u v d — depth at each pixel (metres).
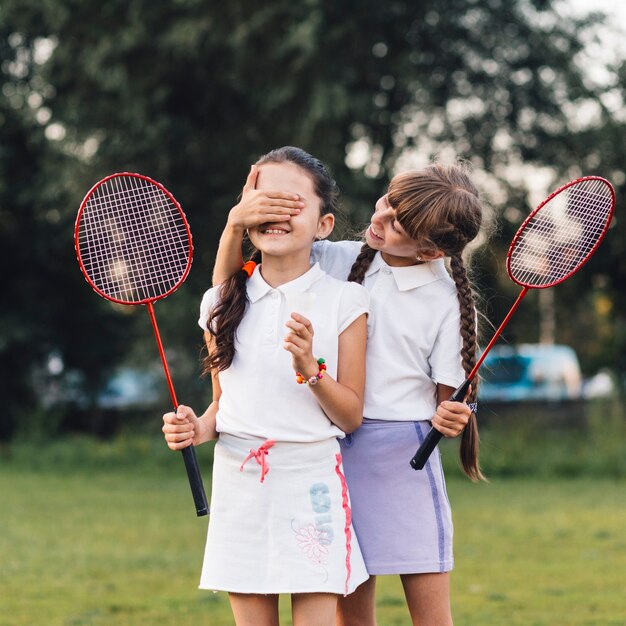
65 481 14.68
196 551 8.62
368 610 3.47
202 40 15.55
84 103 16.53
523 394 26.22
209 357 3.19
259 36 15.33
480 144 17.66
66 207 17.36
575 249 3.45
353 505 3.36
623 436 16.05
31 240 18.88
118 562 8.01
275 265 3.23
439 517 3.37
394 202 3.29
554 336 29.09
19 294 19.42
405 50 16.70
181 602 6.47
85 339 20.06
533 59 17.30
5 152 17.80
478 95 17.52
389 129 17.16
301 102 15.60
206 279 16.77
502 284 16.22
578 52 17.22
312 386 3.02
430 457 3.39
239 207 3.16
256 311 3.21
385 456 3.33
